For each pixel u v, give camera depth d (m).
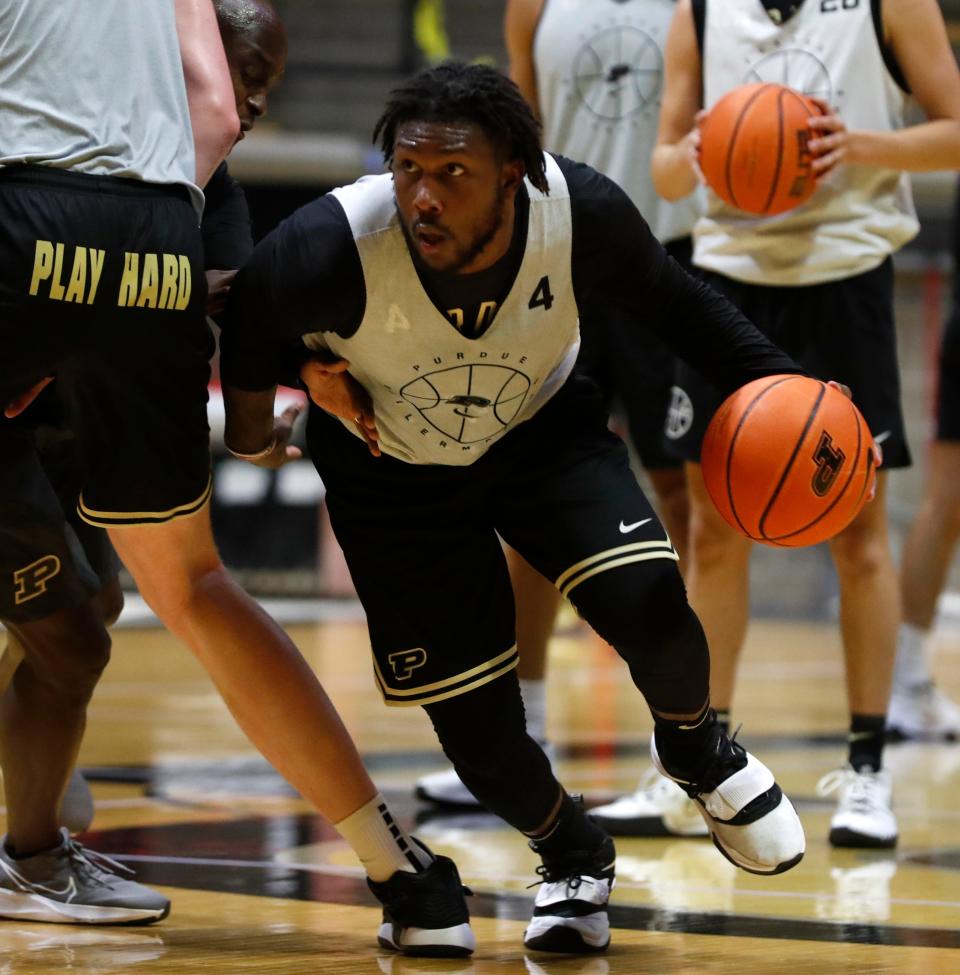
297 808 11.53
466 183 6.09
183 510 7.15
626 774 13.51
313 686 7.52
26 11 6.92
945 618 34.12
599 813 10.73
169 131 7.07
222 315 7.32
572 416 7.44
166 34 7.27
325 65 41.56
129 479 7.03
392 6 41.56
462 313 6.65
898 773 13.66
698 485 10.56
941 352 16.22
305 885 8.84
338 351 6.98
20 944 7.39
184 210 6.97
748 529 7.33
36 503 7.23
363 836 7.33
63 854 8.02
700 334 7.37
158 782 12.80
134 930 7.73
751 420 7.21
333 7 41.66
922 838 10.57
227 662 7.51
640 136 12.25
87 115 6.85
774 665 24.84
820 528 7.27
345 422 7.27
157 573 7.46
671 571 6.95
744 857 7.13
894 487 38.06
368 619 7.37
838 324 10.45
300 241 6.59
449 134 6.02
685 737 7.17
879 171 10.47
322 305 6.64
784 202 9.80
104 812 11.30
